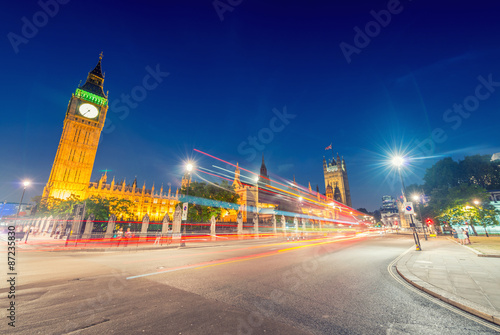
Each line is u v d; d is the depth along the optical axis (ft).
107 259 41.75
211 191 174.60
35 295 18.74
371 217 506.89
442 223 136.46
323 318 14.64
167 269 31.14
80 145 280.10
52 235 120.57
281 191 415.23
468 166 158.20
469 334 12.69
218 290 20.74
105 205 171.83
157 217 342.03
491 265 32.04
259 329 12.79
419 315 15.38
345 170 558.97
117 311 15.30
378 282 24.30
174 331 12.44
